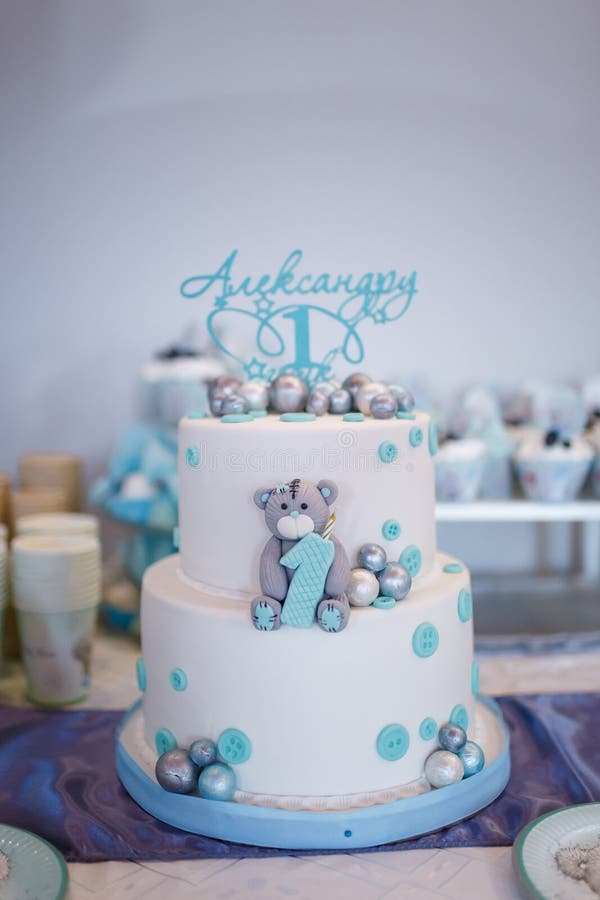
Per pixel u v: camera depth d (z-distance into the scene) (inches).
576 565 121.2
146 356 117.2
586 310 117.6
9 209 115.1
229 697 57.7
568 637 98.9
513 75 114.3
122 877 54.5
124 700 85.0
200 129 114.5
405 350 116.9
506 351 117.9
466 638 63.4
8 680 91.6
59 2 112.5
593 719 76.0
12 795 64.6
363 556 58.2
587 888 50.2
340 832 55.9
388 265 116.2
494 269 116.7
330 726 56.8
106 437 118.6
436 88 114.3
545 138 115.2
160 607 61.1
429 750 59.9
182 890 53.1
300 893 52.6
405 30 113.6
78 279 116.3
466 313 117.0
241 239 115.7
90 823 59.9
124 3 112.9
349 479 58.5
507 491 106.9
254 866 55.2
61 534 91.7
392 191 115.4
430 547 65.0
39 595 81.7
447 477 102.2
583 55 114.1
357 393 65.1
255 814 56.5
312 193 115.3
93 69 113.7
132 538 108.7
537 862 52.7
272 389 66.3
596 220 116.4
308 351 77.3
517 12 113.7
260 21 113.3
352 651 56.2
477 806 60.5
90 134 114.4
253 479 58.7
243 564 59.8
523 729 75.3
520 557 120.8
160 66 113.7
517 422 113.3
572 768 66.7
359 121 114.6
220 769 57.8
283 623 56.2
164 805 59.7
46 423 118.4
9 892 50.3
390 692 57.5
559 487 101.7
